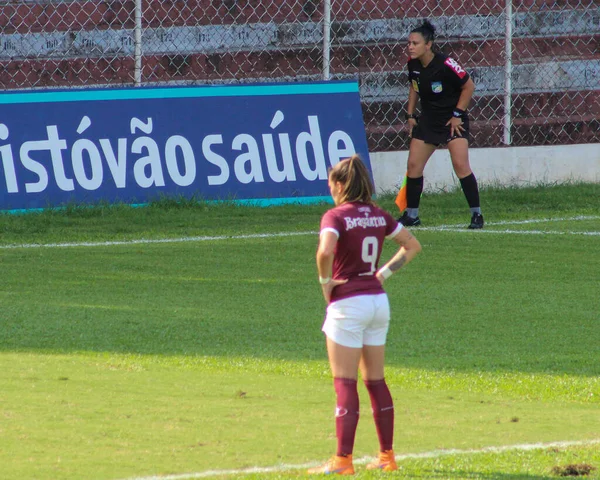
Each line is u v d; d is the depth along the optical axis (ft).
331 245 53.42
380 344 54.80
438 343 85.25
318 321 92.68
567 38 187.42
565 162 183.42
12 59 164.96
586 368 77.77
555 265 119.85
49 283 107.96
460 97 139.03
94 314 93.91
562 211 157.99
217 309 96.99
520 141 186.50
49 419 61.31
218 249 126.93
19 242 130.31
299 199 159.22
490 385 72.33
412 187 143.64
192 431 59.47
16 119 150.00
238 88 160.45
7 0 164.14
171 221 143.84
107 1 166.91
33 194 148.46
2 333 85.87
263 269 116.06
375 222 54.85
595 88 188.85
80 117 152.66
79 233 135.85
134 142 154.30
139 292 104.17
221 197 155.94
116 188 152.46
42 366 74.90
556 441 58.85
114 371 73.92
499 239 134.62
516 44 185.78
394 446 57.98
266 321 92.27
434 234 137.90
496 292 106.11
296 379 72.64
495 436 59.98
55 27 165.99
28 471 51.72
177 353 80.02
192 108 157.89
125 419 61.67
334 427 60.80
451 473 52.37
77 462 53.26
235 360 77.92
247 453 55.47
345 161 55.83
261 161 158.81
